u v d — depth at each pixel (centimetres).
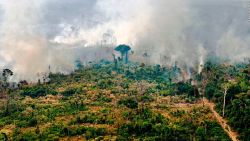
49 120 17712
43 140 14938
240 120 15512
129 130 15162
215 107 18388
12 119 18412
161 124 15488
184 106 19850
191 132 15075
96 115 17612
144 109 18038
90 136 15075
